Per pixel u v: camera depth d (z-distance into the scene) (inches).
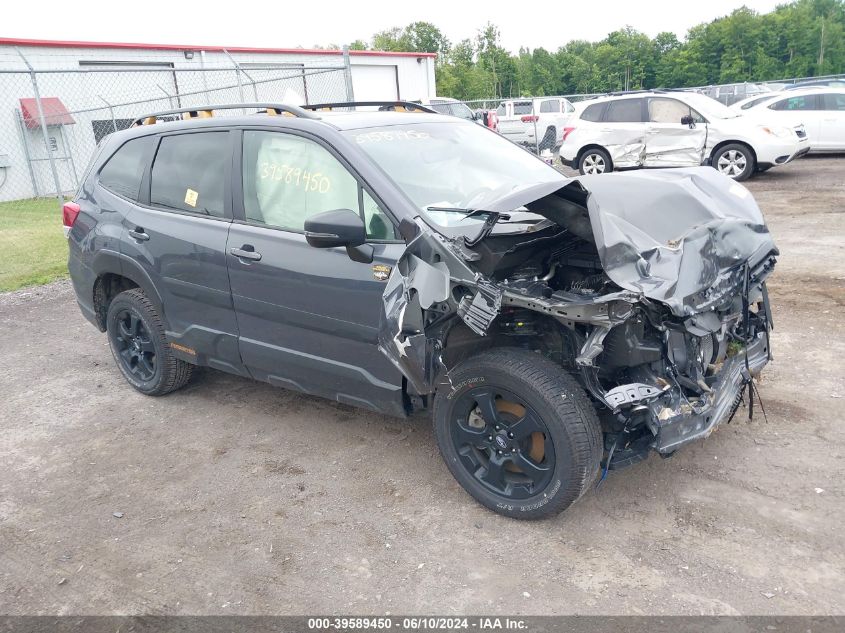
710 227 131.9
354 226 125.6
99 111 732.0
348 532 130.6
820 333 210.2
